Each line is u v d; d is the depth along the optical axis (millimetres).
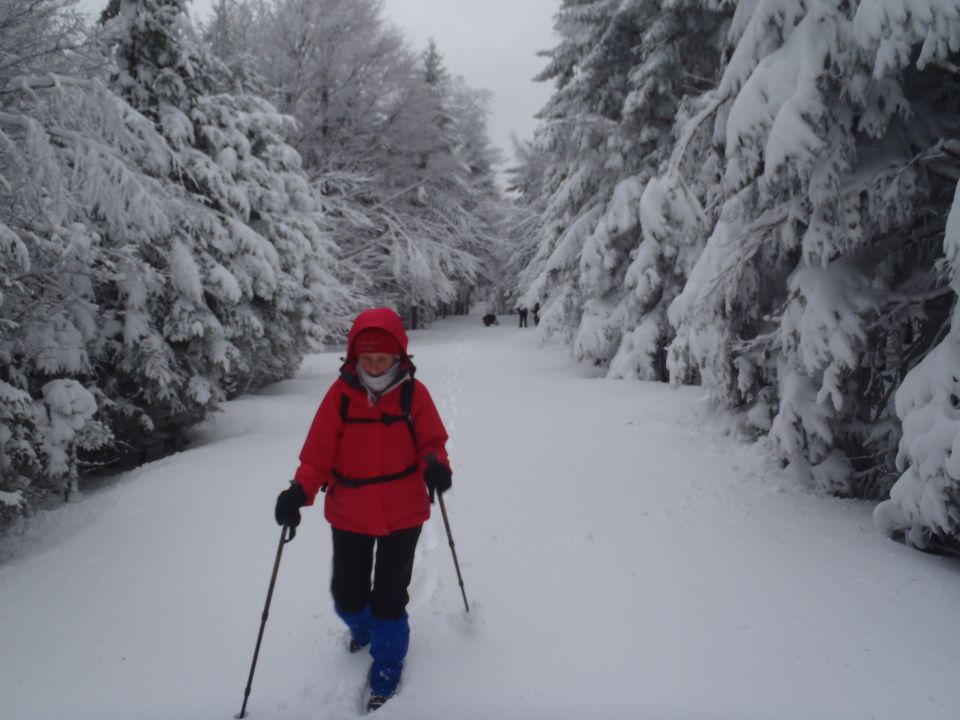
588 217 14141
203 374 9008
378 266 27250
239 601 3205
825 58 3971
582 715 2098
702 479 5188
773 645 2539
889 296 4293
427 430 2432
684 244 11094
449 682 2352
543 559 3598
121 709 2252
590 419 8383
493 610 2955
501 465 6102
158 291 8031
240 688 2383
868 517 4203
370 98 25312
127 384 8305
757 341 5293
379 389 2393
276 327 10969
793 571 3293
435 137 28859
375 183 27031
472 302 49562
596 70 13367
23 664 2627
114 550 4191
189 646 2730
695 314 5535
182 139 9547
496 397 11047
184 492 5555
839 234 4211
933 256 4324
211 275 8914
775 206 4891
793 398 4656
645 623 2760
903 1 3422
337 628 2850
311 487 2297
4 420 5145
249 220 11094
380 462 2385
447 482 2320
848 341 4250
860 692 2201
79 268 6102
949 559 3494
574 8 13273
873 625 2691
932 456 3264
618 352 12617
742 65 4598
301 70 23500
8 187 4680
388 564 2377
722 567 3369
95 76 5680
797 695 2189
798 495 4688
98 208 6645
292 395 12484
